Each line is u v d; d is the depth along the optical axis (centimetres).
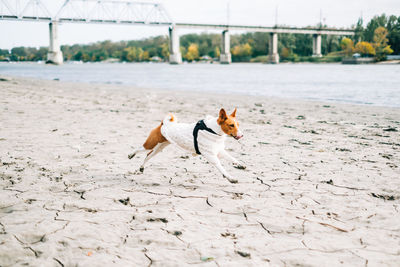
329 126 998
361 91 2270
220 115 441
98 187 473
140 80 4019
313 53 13850
